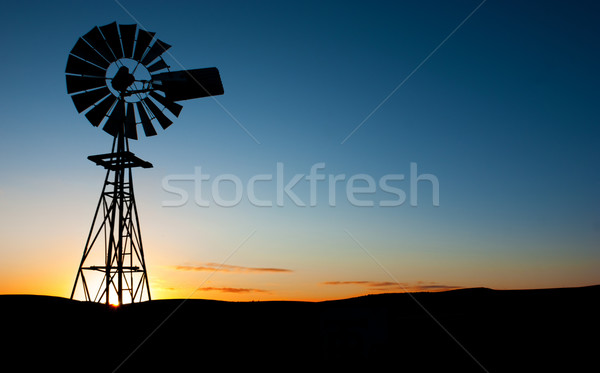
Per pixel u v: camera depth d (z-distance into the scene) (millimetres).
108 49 21531
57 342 19000
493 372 18031
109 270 21672
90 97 21766
